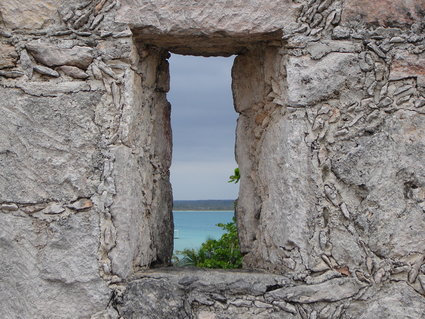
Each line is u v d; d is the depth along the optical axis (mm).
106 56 2945
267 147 3178
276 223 3018
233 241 5484
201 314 2879
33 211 2869
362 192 2875
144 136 3184
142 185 3143
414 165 2883
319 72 2916
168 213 3561
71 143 2895
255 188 3377
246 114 3455
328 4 2961
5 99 2918
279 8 2947
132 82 2957
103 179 2889
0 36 2971
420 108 2922
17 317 2828
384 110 2918
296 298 2846
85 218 2865
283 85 3008
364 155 2885
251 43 3146
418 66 2943
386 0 2975
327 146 2902
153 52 3244
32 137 2893
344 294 2832
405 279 2842
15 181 2879
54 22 2980
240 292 2885
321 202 2877
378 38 2955
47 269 2842
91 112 2918
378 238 2848
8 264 2852
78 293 2840
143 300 2855
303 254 2863
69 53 2941
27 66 2947
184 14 2939
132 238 2939
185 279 2904
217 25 2939
